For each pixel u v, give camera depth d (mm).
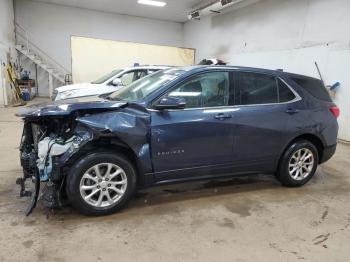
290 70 9234
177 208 3229
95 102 3035
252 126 3449
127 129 2834
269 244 2607
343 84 7441
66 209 3061
